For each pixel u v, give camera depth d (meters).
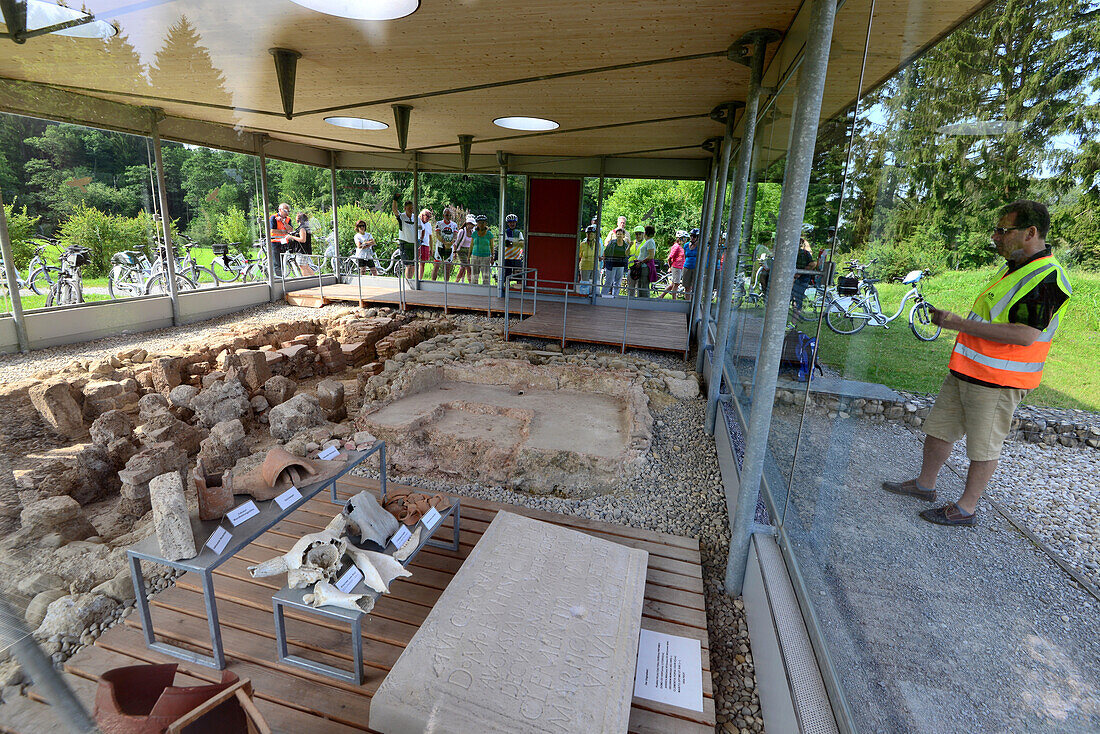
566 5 3.07
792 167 2.22
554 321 8.66
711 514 3.60
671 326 8.60
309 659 2.19
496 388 5.39
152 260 7.70
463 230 11.29
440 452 4.14
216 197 8.80
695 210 10.12
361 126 7.52
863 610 1.47
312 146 10.60
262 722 1.17
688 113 5.88
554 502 3.63
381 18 3.33
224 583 2.60
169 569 2.68
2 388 3.88
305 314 9.72
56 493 3.40
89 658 2.12
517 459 3.92
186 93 5.44
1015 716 0.78
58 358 5.77
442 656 2.01
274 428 4.81
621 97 5.25
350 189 11.73
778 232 2.31
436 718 1.78
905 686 1.15
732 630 2.61
